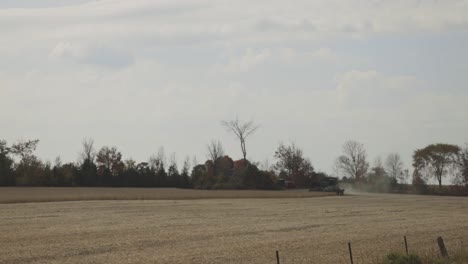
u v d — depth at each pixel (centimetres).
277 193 10588
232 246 3116
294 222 4678
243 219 4944
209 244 3197
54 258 2666
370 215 5588
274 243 3253
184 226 4234
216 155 13988
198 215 5359
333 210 6331
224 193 10219
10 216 4903
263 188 12812
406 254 2442
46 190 10619
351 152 15688
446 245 3222
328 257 2730
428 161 14450
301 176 14912
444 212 6144
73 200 7381
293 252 2900
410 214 5794
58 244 3125
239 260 2644
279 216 5350
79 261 2589
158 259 2655
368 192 14438
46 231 3756
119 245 3116
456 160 13875
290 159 15062
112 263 2542
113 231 3809
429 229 4153
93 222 4459
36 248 2964
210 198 8706
